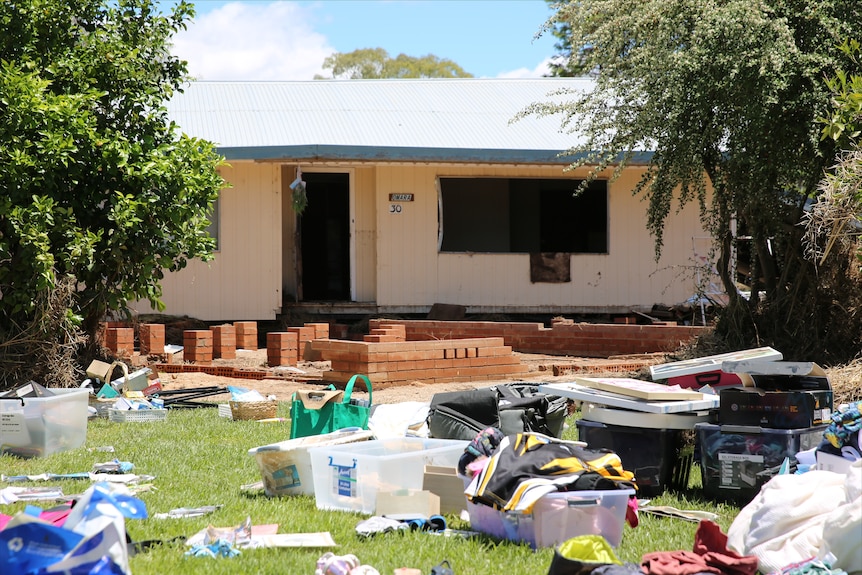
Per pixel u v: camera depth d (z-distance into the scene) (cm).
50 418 787
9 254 1062
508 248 1988
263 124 1897
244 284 1814
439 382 1275
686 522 575
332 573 450
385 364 1223
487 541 530
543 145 1847
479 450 604
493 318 1922
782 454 612
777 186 1098
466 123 1970
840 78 874
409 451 659
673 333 1484
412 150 1756
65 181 1130
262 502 627
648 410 640
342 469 609
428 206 1912
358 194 1927
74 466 732
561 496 513
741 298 1131
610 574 410
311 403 734
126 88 1220
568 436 821
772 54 965
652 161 1145
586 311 1948
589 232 2008
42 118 1069
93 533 388
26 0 1152
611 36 1125
